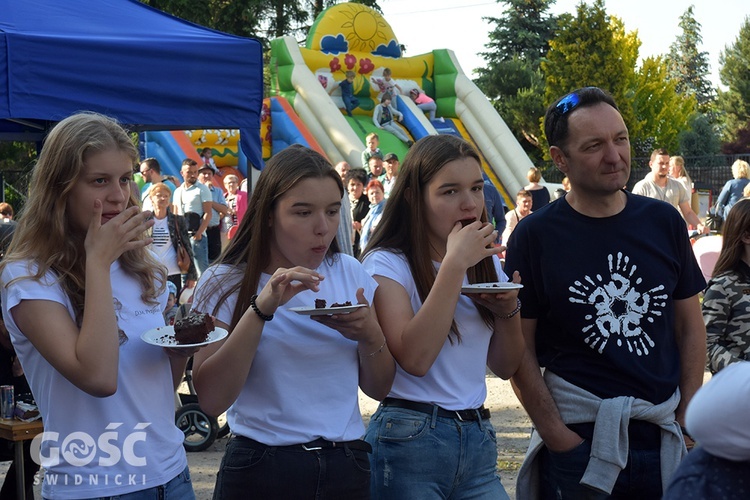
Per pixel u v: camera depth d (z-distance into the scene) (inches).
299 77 876.6
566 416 130.3
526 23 2042.3
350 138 823.7
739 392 64.3
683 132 1878.7
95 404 104.0
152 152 815.1
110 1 281.0
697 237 450.6
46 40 229.9
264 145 861.8
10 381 187.8
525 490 136.5
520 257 134.3
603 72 1560.0
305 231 112.0
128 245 102.7
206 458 248.1
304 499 109.5
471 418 122.3
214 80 261.6
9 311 101.9
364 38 954.7
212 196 514.0
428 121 931.3
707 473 67.1
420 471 118.2
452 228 123.9
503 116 1633.9
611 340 128.3
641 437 128.3
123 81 243.8
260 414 111.2
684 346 134.7
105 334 99.0
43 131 313.6
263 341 111.0
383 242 127.4
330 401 112.3
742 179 575.8
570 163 129.2
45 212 103.4
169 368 111.9
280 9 1366.9
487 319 125.6
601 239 130.5
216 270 118.2
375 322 111.0
